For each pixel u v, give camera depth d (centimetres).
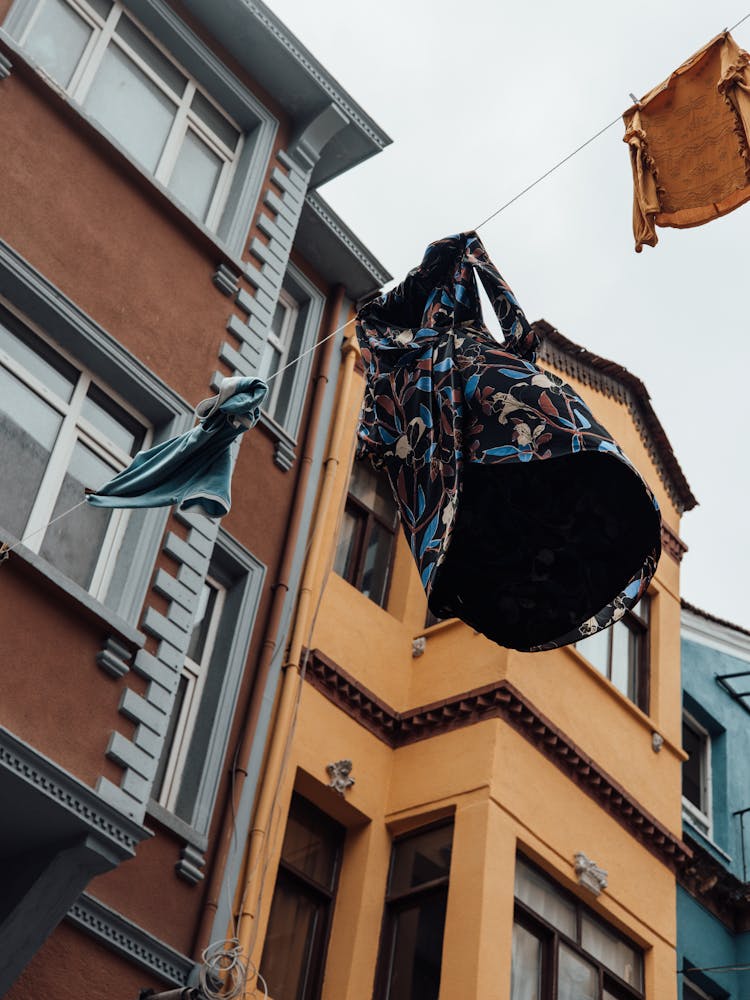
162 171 1112
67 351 941
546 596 713
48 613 825
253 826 1005
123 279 988
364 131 1254
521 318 762
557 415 671
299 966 1052
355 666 1180
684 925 1407
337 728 1135
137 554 917
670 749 1359
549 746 1178
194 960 902
